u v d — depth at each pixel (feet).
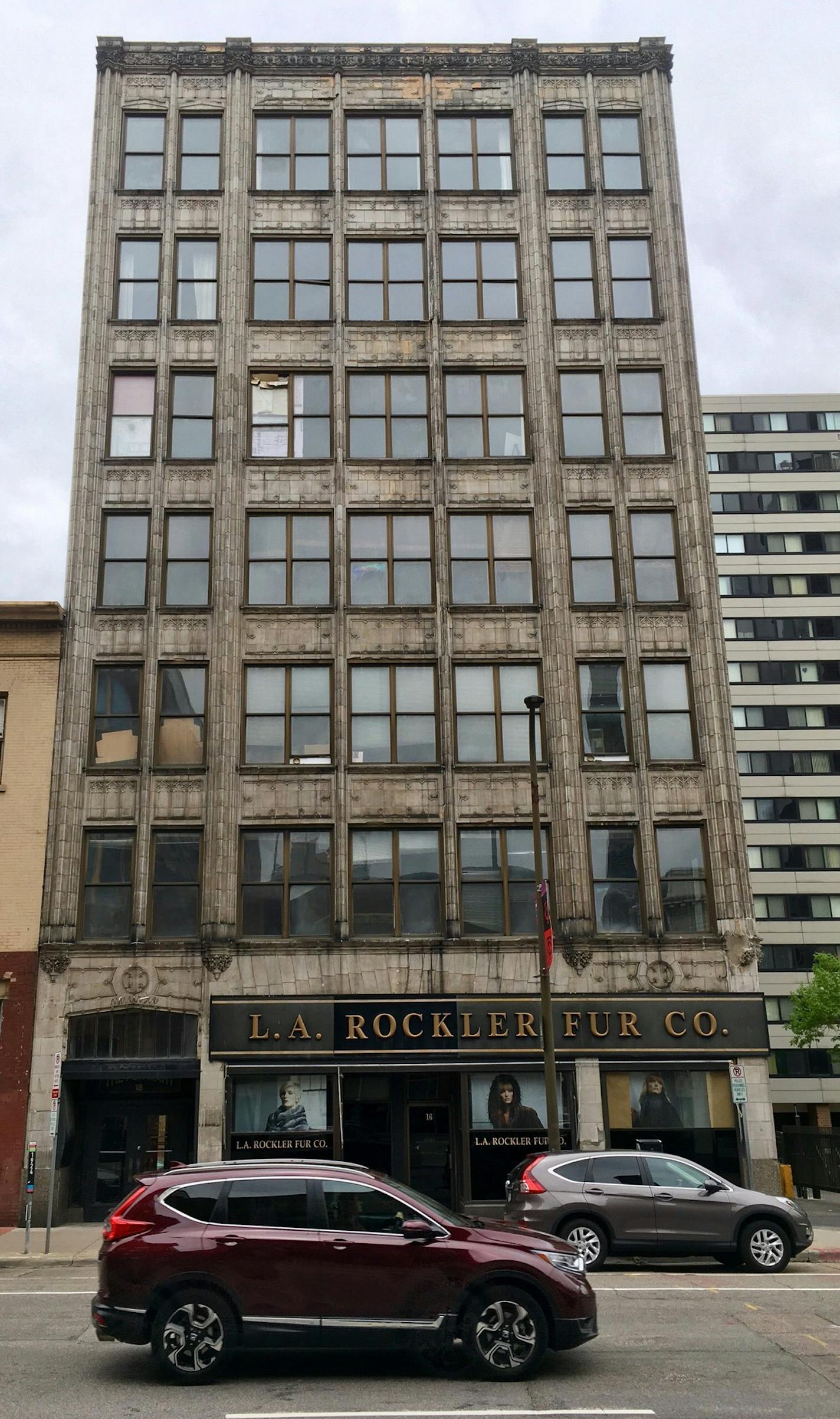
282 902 90.38
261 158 107.96
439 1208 37.96
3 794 90.07
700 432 100.94
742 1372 35.42
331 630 95.81
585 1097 85.10
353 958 88.28
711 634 95.71
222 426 99.71
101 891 90.02
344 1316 34.83
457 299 104.94
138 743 92.73
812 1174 115.03
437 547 98.12
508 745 94.27
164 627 95.25
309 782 92.43
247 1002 85.87
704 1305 46.93
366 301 104.68
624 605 96.99
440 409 101.50
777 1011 216.13
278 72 109.50
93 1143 86.22
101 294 102.73
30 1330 42.32
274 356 102.47
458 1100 86.43
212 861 89.25
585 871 90.79
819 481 243.40
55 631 93.91
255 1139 84.64
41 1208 81.87
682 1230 56.24
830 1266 60.34
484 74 110.22
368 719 94.58
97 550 96.73
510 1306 35.19
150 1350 38.70
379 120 109.29
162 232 104.99
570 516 99.81
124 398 101.45
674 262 104.73
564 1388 33.63
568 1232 55.98
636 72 110.52
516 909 90.68
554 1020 86.07
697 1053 85.87
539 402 101.30
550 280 105.09
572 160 109.09
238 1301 34.78
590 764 93.25
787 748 227.61
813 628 234.58
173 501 98.22
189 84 109.09
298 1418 30.32
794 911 219.82
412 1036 85.46
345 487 99.35
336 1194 36.55
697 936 89.51
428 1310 35.01
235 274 103.45
